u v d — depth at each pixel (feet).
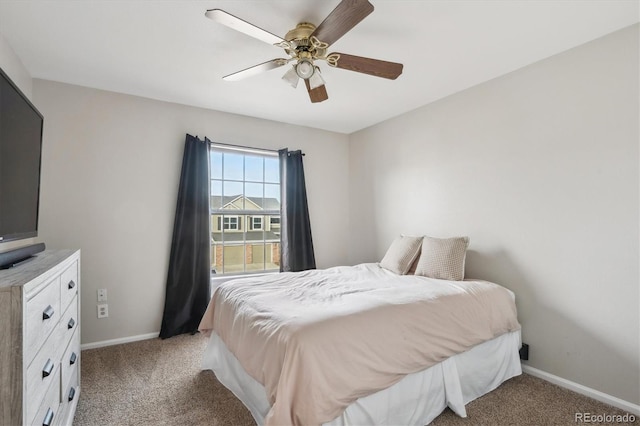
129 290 9.53
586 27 6.26
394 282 7.82
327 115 11.61
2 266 4.04
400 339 5.32
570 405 6.31
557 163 7.26
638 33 6.14
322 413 4.19
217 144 11.03
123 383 7.02
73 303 5.63
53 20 5.96
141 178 9.77
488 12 5.76
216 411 6.02
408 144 11.16
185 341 9.48
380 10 5.67
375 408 4.91
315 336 4.60
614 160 6.43
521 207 7.91
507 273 8.16
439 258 8.54
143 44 6.84
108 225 9.27
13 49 7.00
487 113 8.68
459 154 9.41
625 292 6.26
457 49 7.04
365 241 13.15
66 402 5.02
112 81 8.69
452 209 9.60
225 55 7.32
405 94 9.64
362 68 6.32
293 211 12.29
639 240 6.11
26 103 5.11
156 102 10.05
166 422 5.70
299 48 5.85
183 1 5.44
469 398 6.39
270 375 4.63
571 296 7.00
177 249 9.96
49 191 8.55
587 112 6.81
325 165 13.51
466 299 6.65
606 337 6.48
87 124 9.04
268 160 12.48
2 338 3.05
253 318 5.59
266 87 9.11
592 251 6.71
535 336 7.58
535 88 7.66
